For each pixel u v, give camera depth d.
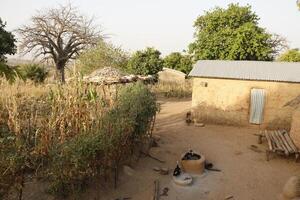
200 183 9.45
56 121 9.48
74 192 7.37
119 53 32.25
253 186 9.38
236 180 9.77
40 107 12.58
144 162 10.73
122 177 9.26
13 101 9.94
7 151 6.59
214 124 17.03
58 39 39.53
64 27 39.16
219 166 10.90
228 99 16.67
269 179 9.89
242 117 16.56
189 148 12.68
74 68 11.28
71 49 40.34
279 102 15.80
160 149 12.22
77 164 6.77
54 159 7.03
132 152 10.71
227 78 16.42
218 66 18.02
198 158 10.52
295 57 38.19
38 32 39.06
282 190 9.07
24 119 10.95
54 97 10.93
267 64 17.84
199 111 17.20
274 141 12.19
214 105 16.94
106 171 8.52
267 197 8.70
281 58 39.66
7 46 22.83
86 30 40.34
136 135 10.51
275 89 15.80
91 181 8.23
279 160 11.57
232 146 13.20
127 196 8.33
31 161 8.02
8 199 6.81
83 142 7.17
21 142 7.72
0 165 6.00
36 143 8.84
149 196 8.42
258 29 30.75
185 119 18.03
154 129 15.30
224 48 30.67
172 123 17.11
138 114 10.43
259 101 16.16
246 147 13.11
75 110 10.02
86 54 31.39
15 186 6.39
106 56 31.22
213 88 16.84
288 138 12.59
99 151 7.64
